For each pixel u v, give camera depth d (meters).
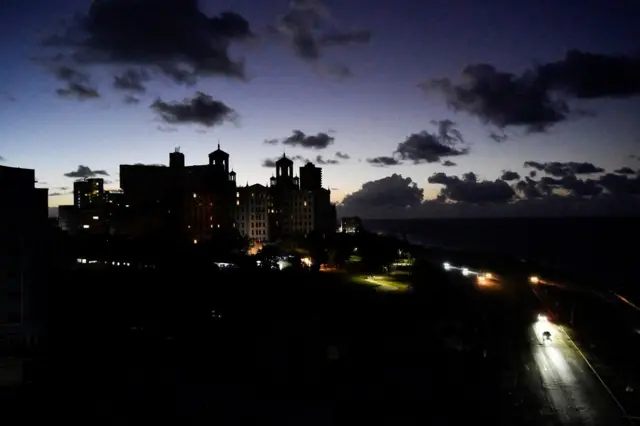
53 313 94.50
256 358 76.38
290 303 112.50
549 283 161.75
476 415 58.28
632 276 196.88
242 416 56.84
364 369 72.88
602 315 114.12
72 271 128.00
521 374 72.25
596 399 63.44
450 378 69.88
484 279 161.25
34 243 83.62
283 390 64.50
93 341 82.50
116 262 151.88
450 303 118.88
